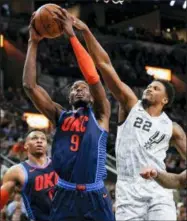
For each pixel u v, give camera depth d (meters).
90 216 5.58
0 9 28.33
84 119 5.72
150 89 6.24
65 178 5.63
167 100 6.23
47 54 29.69
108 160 18.48
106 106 5.81
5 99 25.44
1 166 16.14
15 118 22.27
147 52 31.17
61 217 5.59
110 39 30.84
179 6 31.94
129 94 6.14
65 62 29.73
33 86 5.86
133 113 6.11
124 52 30.72
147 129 6.07
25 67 5.87
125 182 6.02
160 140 6.09
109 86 6.08
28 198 7.24
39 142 7.34
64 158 5.62
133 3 31.91
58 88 27.53
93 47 5.95
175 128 6.18
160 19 32.62
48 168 7.31
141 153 6.02
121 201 6.01
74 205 5.57
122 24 32.53
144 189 5.96
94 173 5.61
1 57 28.92
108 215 5.65
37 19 5.70
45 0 29.92
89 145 5.62
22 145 16.41
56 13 5.66
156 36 31.80
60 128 5.75
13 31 29.61
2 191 6.61
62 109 5.97
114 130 21.42
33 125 21.53
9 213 12.09
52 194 7.22
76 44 5.68
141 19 32.62
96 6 31.06
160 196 5.96
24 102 25.27
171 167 19.88
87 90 5.86
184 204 16.58
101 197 5.62
